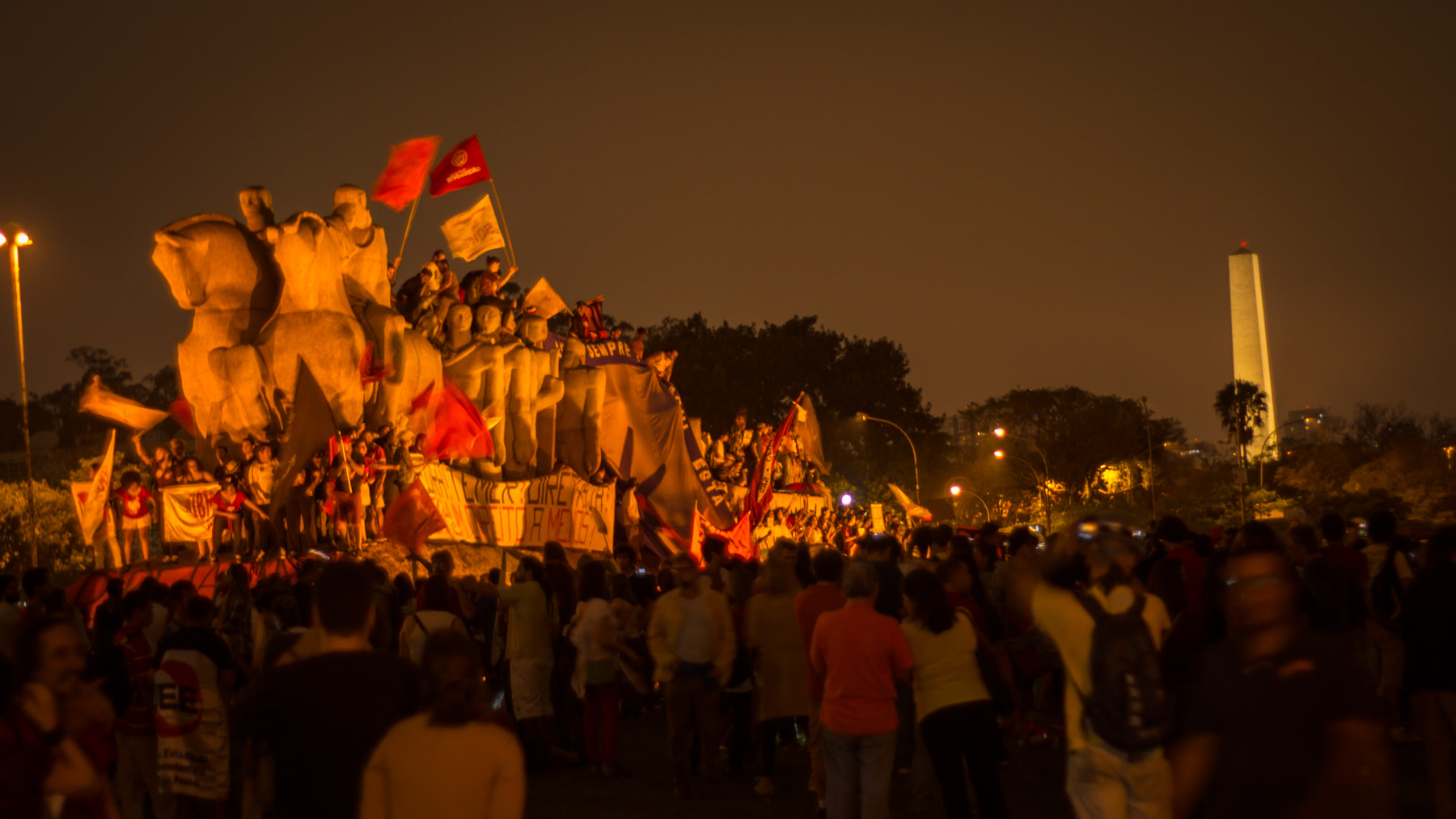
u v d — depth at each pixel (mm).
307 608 12242
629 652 14859
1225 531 17250
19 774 5766
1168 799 6977
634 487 37625
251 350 27062
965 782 9266
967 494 109688
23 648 6270
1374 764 5406
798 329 98438
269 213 28766
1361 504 86375
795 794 13047
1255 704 5539
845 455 93312
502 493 30703
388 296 30797
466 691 5254
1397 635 13992
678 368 86688
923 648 9336
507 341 34344
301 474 24906
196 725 10461
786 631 11969
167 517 26781
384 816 5199
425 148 31562
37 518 55125
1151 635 7289
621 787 13578
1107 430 107562
